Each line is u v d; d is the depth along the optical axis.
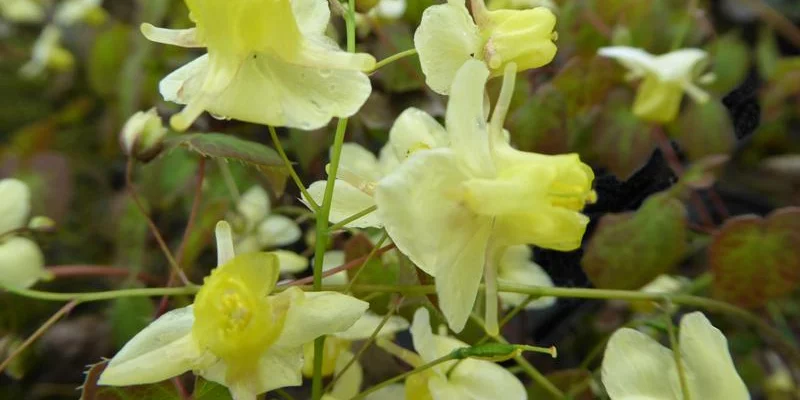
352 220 0.09
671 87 0.13
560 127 0.13
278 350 0.09
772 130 0.19
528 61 0.09
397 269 0.11
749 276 0.12
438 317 0.10
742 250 0.12
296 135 0.13
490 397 0.10
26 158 0.15
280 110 0.09
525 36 0.09
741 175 0.19
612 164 0.14
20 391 0.15
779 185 0.18
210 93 0.08
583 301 0.14
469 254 0.09
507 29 0.09
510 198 0.09
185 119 0.08
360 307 0.09
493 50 0.09
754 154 0.19
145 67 0.16
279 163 0.11
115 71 0.18
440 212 0.09
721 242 0.12
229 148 0.11
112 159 0.20
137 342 0.09
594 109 0.14
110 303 0.15
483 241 0.09
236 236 0.14
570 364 0.15
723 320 0.15
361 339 0.11
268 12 0.08
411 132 0.10
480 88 0.09
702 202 0.16
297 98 0.09
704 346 0.10
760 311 0.15
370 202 0.10
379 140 0.14
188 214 0.15
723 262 0.12
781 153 0.19
